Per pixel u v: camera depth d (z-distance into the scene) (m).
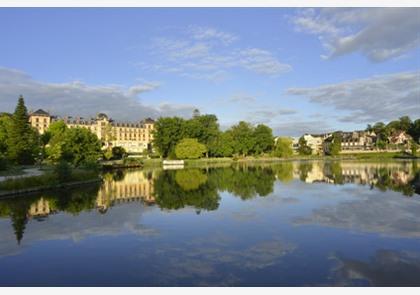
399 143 159.50
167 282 11.91
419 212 22.77
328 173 57.66
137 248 15.88
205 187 40.12
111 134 152.50
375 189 34.53
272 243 16.31
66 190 38.41
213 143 124.56
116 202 29.59
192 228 19.50
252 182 44.66
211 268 13.16
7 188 32.94
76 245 16.55
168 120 119.50
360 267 13.06
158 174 64.06
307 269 12.92
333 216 21.95
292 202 27.66
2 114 106.44
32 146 72.00
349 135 192.50
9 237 18.17
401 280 11.85
